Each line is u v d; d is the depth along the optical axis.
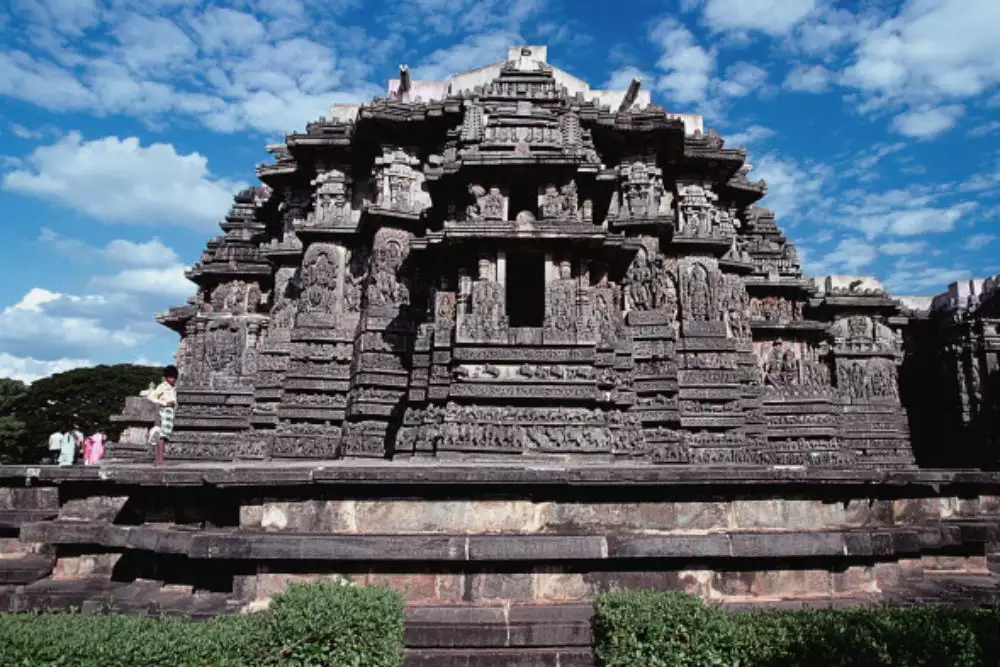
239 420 33.56
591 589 9.70
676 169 29.45
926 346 54.53
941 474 11.81
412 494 9.99
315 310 26.72
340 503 9.95
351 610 7.42
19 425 69.06
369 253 27.44
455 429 18.38
